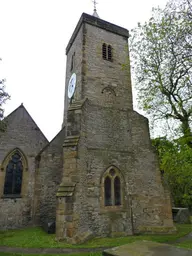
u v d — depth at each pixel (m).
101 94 13.75
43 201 13.18
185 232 11.43
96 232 9.99
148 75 11.08
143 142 12.90
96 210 10.40
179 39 9.68
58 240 8.77
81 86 13.35
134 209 11.35
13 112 15.59
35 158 14.60
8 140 14.61
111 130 12.68
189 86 9.72
